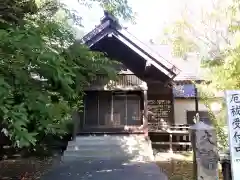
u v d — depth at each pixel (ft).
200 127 19.48
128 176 28.94
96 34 42.29
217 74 23.26
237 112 16.66
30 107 12.91
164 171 31.58
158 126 47.75
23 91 13.16
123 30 42.29
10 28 14.34
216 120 24.94
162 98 51.34
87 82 23.34
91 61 21.22
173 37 37.76
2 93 11.48
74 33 24.95
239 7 24.48
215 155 18.95
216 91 25.05
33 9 23.30
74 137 42.01
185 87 53.78
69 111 17.95
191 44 34.81
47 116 13.61
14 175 31.14
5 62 13.12
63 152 40.50
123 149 39.88
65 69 15.38
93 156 38.60
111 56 45.50
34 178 29.60
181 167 33.88
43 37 16.17
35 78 14.90
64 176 29.35
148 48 42.14
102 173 30.30
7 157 41.24
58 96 16.14
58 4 27.17
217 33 30.22
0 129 15.99
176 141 47.65
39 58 13.24
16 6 20.59
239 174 16.11
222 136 23.73
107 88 44.34
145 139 42.47
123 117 45.98
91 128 44.88
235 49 21.81
